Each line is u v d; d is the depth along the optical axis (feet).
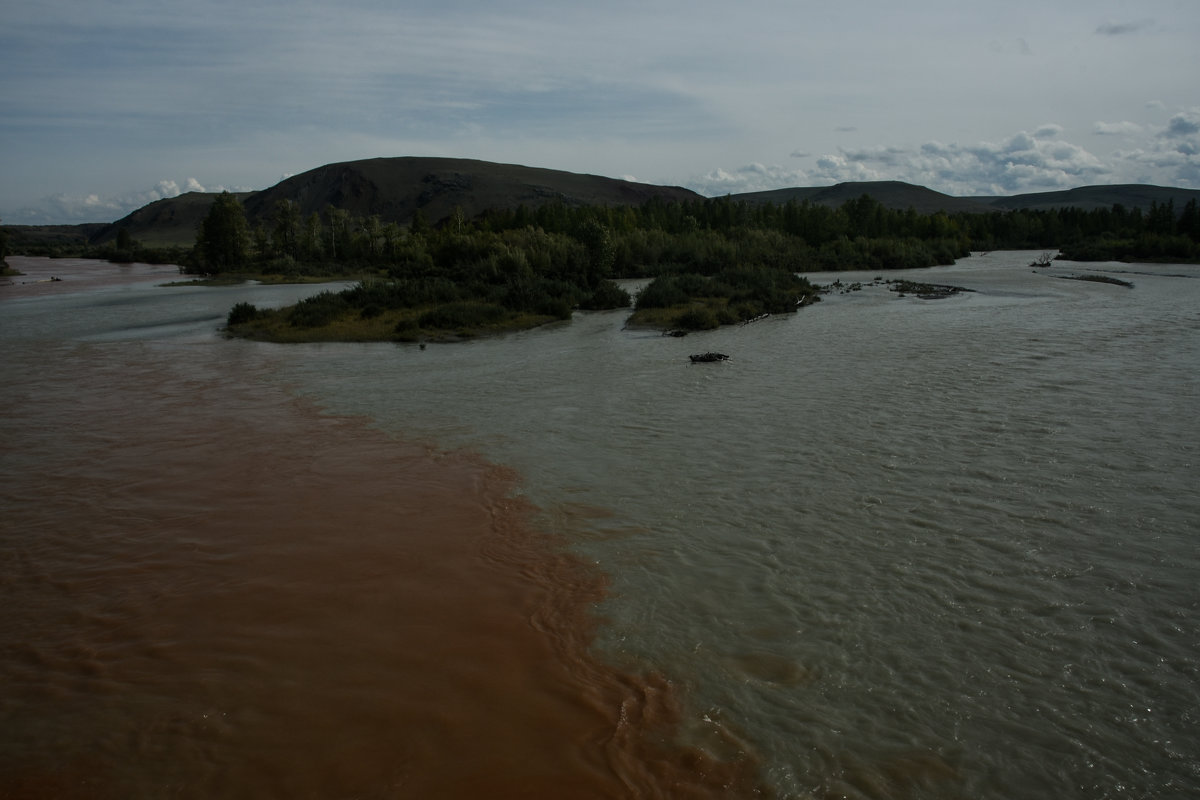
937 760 15.21
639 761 15.40
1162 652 18.60
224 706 17.42
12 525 28.09
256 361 62.85
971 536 24.79
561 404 43.80
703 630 19.85
